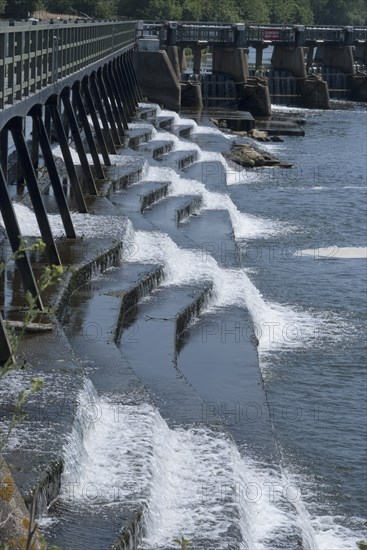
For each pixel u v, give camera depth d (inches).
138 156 2753.4
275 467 1144.8
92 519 871.1
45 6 5920.3
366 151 3996.1
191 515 963.3
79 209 1968.5
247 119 4377.5
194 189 2623.0
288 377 1566.2
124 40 3774.6
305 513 1155.9
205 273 1815.9
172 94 4534.9
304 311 1905.8
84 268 1582.2
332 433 1387.8
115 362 1249.4
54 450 914.1
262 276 2128.4
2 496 549.6
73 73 2154.3
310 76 5354.3
